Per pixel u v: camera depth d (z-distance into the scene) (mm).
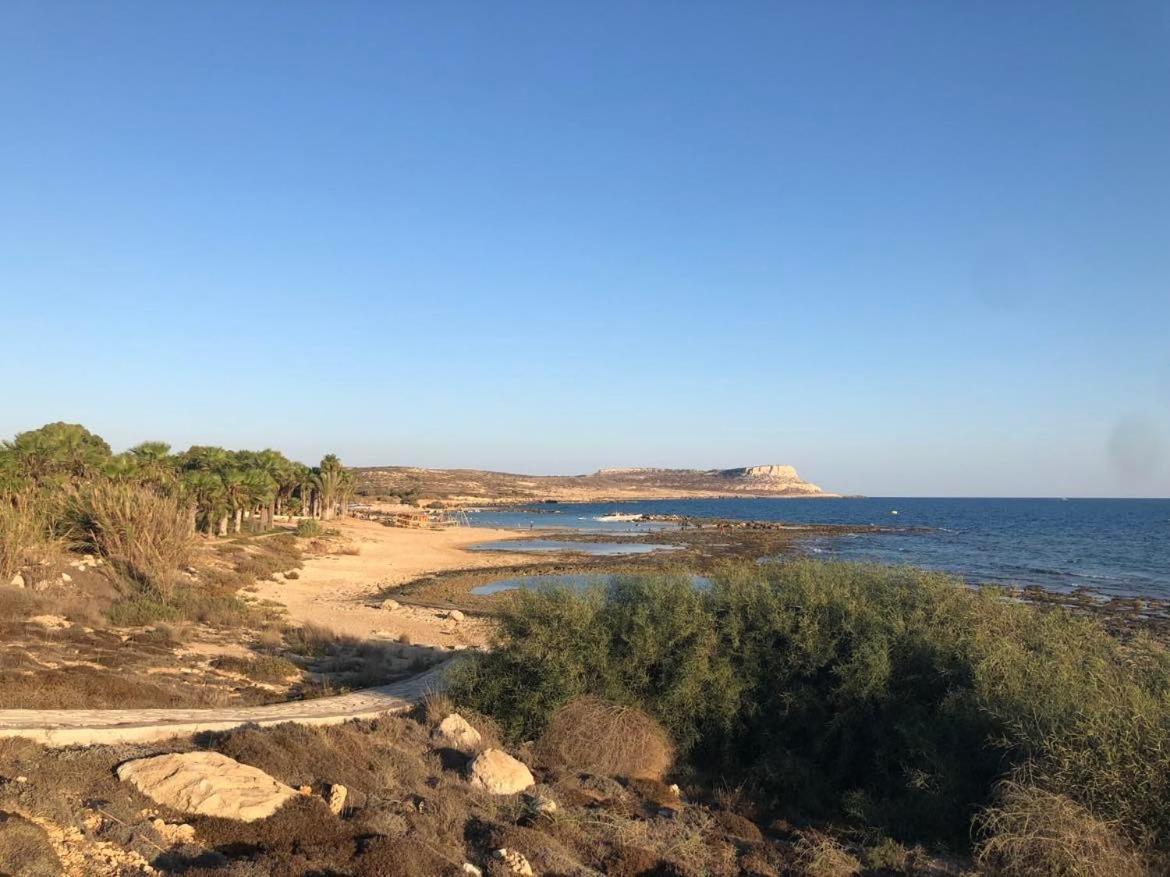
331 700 17719
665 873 10602
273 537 61625
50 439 43125
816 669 15070
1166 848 10070
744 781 14352
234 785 10430
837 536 105938
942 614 15516
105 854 8336
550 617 16641
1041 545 91000
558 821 11617
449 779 13070
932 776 12258
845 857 11164
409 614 35844
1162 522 151250
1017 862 9945
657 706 15586
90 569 29688
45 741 11484
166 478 46781
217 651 22328
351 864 9008
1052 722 11234
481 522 138875
